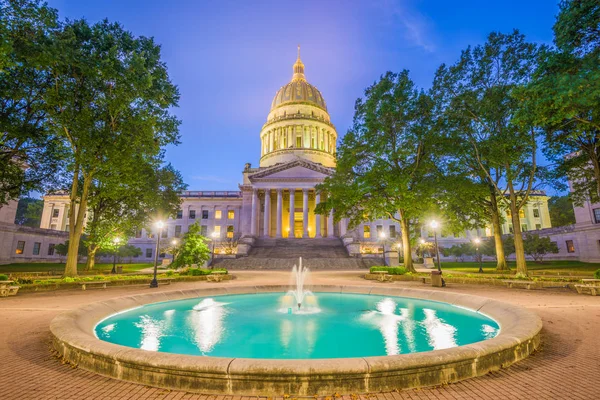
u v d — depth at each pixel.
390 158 25.73
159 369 4.90
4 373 5.40
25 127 20.09
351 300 13.59
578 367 5.56
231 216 71.75
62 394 4.59
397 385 4.69
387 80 25.58
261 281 22.09
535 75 15.71
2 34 14.62
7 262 44.62
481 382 4.98
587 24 15.23
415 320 9.88
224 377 4.62
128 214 35.84
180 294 13.68
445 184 25.11
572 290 15.45
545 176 26.36
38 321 9.41
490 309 10.21
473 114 22.72
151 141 22.17
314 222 65.81
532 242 40.16
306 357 6.54
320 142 76.50
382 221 66.75
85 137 19.38
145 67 21.34
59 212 69.12
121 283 19.22
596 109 14.81
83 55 18.67
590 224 42.22
